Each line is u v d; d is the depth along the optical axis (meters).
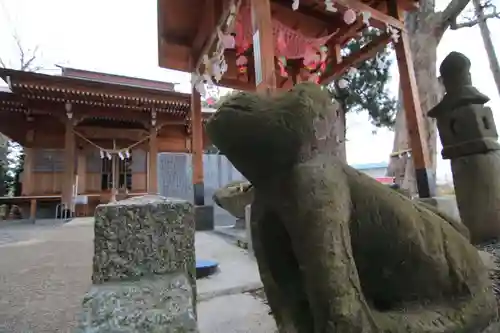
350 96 9.12
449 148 2.24
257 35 3.57
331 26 6.06
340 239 0.83
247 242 4.01
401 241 0.89
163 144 12.89
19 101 10.22
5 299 2.49
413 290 0.90
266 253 1.08
